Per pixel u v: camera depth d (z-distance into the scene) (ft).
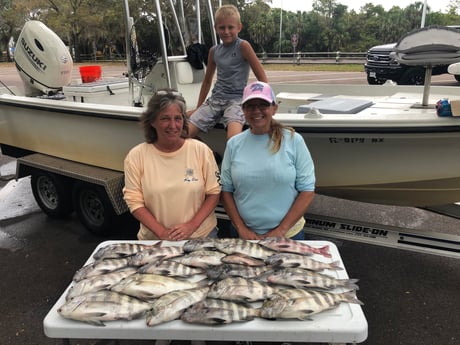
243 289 4.64
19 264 10.85
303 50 122.62
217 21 9.25
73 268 10.57
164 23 12.01
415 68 27.91
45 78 13.62
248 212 6.83
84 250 11.50
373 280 9.61
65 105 11.94
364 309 8.55
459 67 10.26
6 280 10.11
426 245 8.55
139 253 5.59
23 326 8.39
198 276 5.28
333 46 121.29
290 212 6.70
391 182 8.87
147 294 4.73
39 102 12.66
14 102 13.58
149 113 6.48
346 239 9.25
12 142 14.88
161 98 6.41
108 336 4.36
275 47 110.73
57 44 13.51
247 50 9.21
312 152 9.10
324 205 14.11
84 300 4.49
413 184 8.82
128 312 4.40
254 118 6.42
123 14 11.32
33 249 11.66
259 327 4.21
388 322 8.13
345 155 8.84
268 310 4.29
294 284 4.92
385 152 8.48
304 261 5.37
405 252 10.82
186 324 4.31
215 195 6.93
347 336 4.15
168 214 6.75
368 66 30.42
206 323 4.27
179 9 12.64
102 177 11.21
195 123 9.66
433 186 8.76
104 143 11.69
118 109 10.66
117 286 4.79
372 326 8.03
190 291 4.69
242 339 4.24
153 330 4.29
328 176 9.34
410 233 8.80
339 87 13.97
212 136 10.23
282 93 14.56
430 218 12.78
